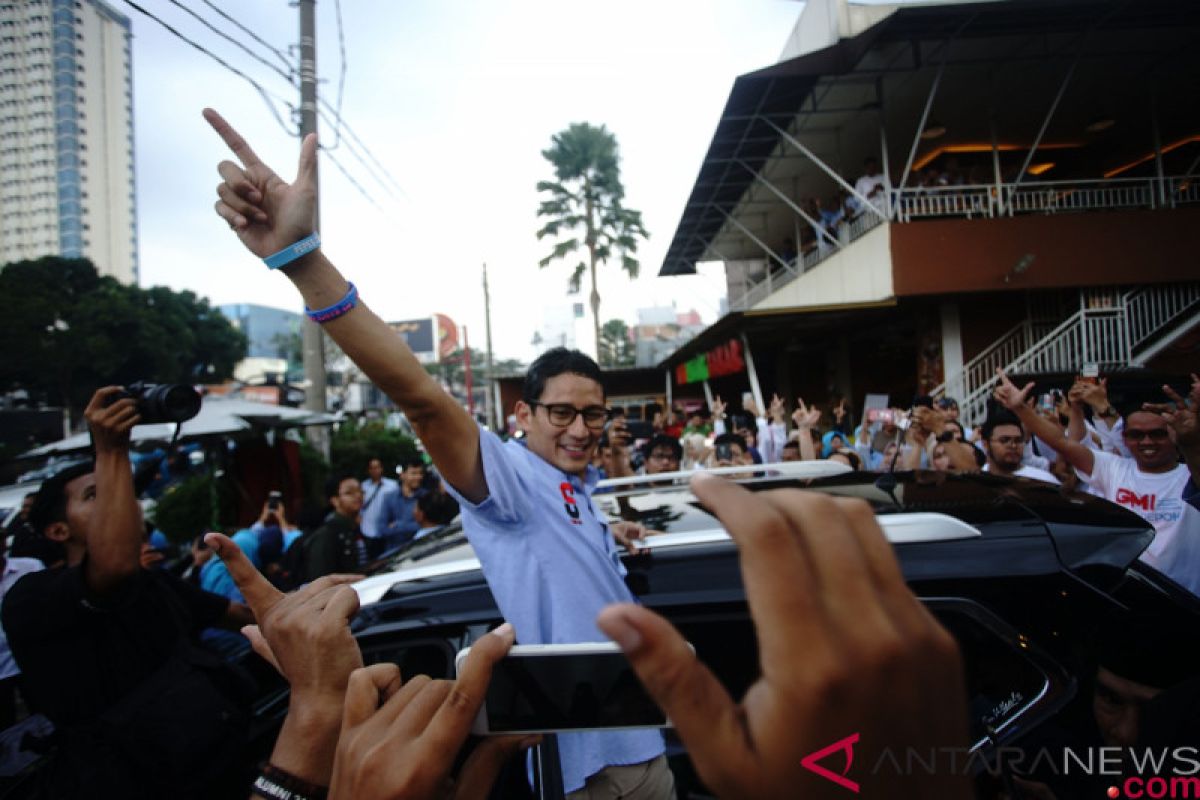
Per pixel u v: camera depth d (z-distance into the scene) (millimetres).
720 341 13430
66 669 1728
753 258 21656
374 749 606
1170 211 10406
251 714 2174
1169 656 1592
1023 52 10008
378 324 1223
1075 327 10336
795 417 5441
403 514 7316
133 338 30734
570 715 637
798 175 14609
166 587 2045
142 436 6559
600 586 1591
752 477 2924
